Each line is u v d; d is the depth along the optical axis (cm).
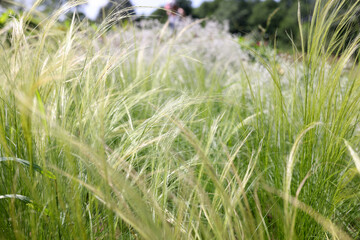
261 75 273
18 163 115
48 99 148
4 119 138
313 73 154
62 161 135
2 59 148
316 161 152
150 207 130
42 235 120
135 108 229
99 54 166
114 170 120
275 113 171
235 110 227
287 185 110
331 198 149
